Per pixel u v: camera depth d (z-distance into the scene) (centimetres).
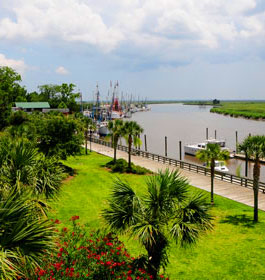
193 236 833
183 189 891
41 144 2469
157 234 804
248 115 13500
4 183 796
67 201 1844
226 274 1073
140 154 3847
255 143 1546
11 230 523
